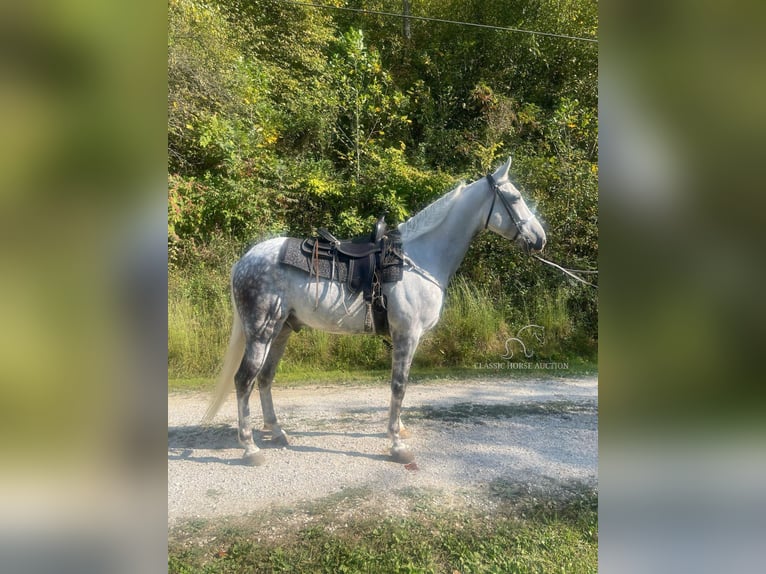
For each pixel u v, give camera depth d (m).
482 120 9.10
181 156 7.57
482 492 2.85
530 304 7.40
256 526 2.46
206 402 4.61
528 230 3.34
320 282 3.13
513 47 9.62
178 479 2.95
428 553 2.32
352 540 2.38
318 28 9.59
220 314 6.11
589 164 8.16
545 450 3.48
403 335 3.21
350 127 8.80
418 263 3.25
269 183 7.70
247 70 8.29
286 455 3.32
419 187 8.02
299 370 5.85
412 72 9.86
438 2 10.16
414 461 3.24
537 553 2.37
